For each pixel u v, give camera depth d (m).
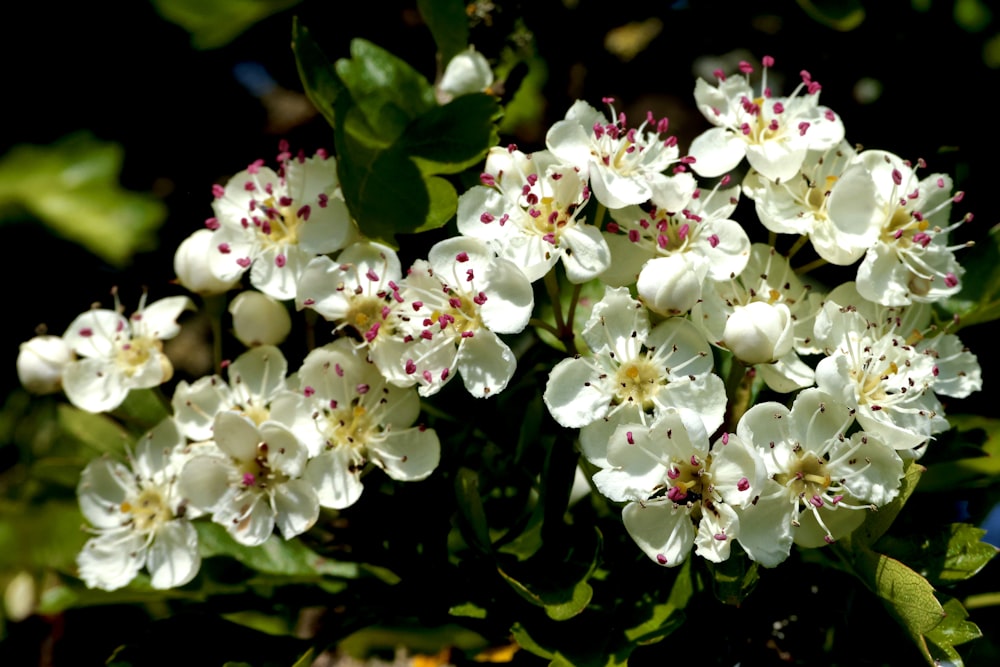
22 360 0.17
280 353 0.16
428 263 0.16
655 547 0.15
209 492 0.16
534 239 0.16
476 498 0.16
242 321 0.16
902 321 0.16
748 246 0.16
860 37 0.19
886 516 0.15
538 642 0.16
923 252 0.16
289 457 0.16
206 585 0.17
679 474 0.15
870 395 0.16
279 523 0.16
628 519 0.15
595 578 0.16
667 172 0.16
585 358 0.16
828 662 0.16
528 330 0.18
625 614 0.16
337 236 0.16
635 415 0.15
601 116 0.16
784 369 0.16
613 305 0.16
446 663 0.19
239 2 0.19
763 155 0.16
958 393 0.16
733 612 0.16
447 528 0.16
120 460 0.17
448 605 0.16
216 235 0.16
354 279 0.16
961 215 0.18
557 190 0.16
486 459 0.17
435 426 0.17
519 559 0.16
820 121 0.16
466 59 0.18
